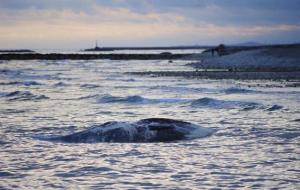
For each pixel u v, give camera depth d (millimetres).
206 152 16688
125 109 31000
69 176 13422
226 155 16109
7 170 14180
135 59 154125
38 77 68812
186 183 12562
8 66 111500
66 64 121688
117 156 16156
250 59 81438
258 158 15492
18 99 38625
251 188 11977
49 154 16609
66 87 50125
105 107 32375
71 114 28844
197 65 87188
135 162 15188
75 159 15727
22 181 12891
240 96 35688
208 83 48719
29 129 22969
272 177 12984
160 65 101938
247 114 26688
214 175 13344
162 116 27016
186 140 19203
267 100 32406
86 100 37062
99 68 95750
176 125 20047
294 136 19500
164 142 18812
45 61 146000
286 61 74375
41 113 29516
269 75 56125
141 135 19219
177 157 15898
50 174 13672
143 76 64000
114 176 13375
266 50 87688
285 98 33312
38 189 12094
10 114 29156
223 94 37656
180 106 31594
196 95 37938
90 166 14648
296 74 56469
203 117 26109
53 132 22016
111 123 19828
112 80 58719
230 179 12883
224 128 22000
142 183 12594
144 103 33875
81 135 19531
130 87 47469
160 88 44812
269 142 18391
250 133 20547
